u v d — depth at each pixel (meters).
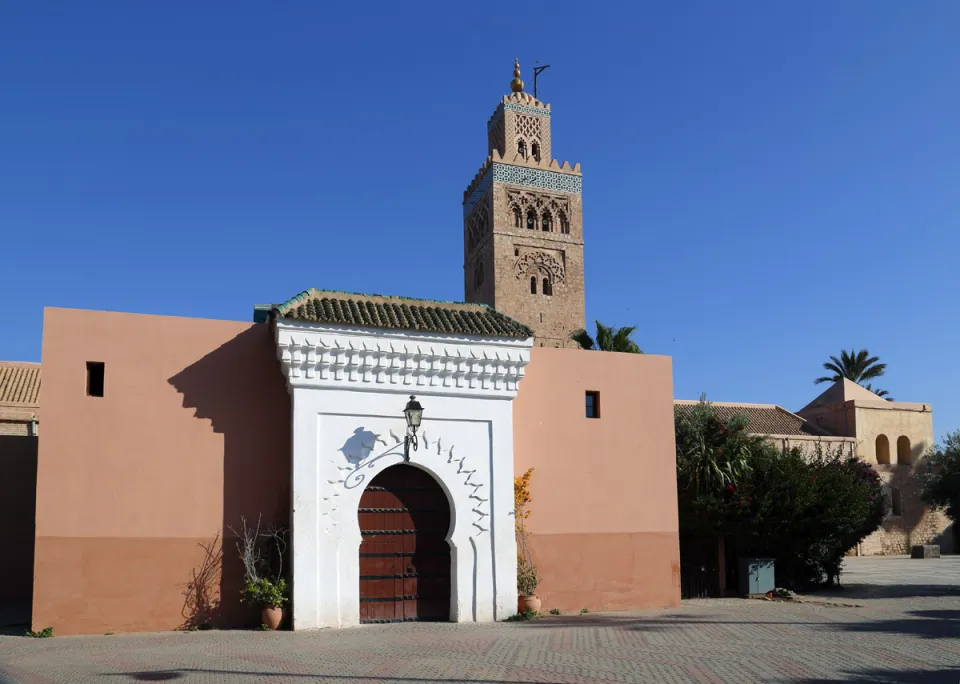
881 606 20.45
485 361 17.95
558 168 57.12
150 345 16.47
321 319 16.53
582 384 19.86
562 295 55.78
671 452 20.56
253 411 16.98
